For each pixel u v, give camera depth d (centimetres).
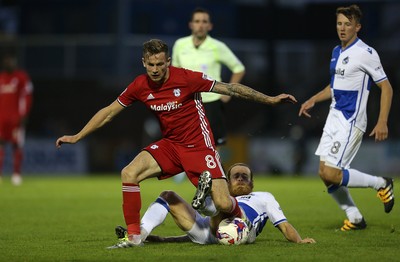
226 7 11675
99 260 2330
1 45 9862
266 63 10025
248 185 2723
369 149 8350
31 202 4644
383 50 9769
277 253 2420
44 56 9894
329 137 3131
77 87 9838
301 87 9819
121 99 2650
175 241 2734
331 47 9962
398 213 3794
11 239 2927
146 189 5672
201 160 2608
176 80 2603
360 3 10425
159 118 2648
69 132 9694
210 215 2584
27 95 6412
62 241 2850
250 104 9794
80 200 4784
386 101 3036
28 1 11675
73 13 11606
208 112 4350
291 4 11300
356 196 4800
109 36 9900
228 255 2377
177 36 11762
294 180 6894
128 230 2581
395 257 2348
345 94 3095
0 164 6612
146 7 11606
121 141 9119
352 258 2330
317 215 3781
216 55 4300
